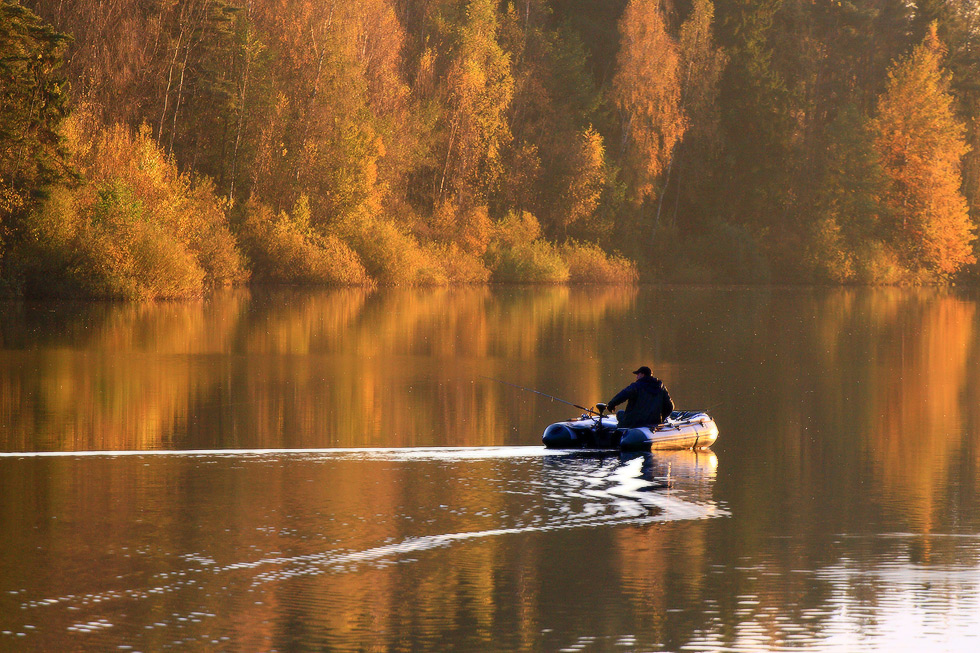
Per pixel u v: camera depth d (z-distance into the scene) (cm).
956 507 4169
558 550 3500
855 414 6825
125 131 16750
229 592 3047
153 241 15512
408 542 3569
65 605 2928
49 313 12912
